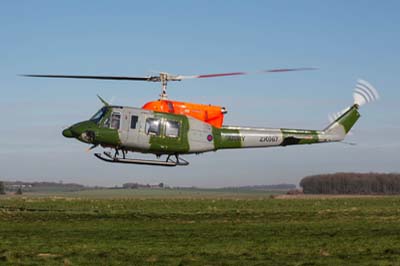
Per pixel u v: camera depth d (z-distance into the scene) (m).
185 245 21.27
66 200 74.56
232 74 25.91
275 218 34.69
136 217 34.56
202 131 29.98
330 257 18.58
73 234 25.02
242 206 54.88
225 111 30.91
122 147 29.11
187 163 30.30
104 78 26.91
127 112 28.86
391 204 62.09
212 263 17.36
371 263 17.36
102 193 178.25
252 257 18.53
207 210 44.94
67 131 28.78
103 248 20.33
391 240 22.77
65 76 26.12
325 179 167.75
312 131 32.53
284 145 32.16
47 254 18.97
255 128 31.38
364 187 164.12
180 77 28.55
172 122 29.28
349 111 33.34
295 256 18.78
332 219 33.84
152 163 29.73
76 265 16.95
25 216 34.41
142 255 18.80
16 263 17.16
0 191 177.25
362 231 26.41
